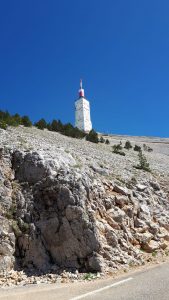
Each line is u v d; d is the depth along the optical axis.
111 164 28.33
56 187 17.88
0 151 20.48
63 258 16.02
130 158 37.91
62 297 11.51
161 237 19.66
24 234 16.48
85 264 15.68
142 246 18.48
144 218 20.28
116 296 11.30
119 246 17.06
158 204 23.23
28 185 18.70
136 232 18.84
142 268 15.94
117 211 18.97
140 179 25.48
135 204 20.64
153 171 31.81
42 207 17.58
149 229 19.77
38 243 16.34
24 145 23.12
